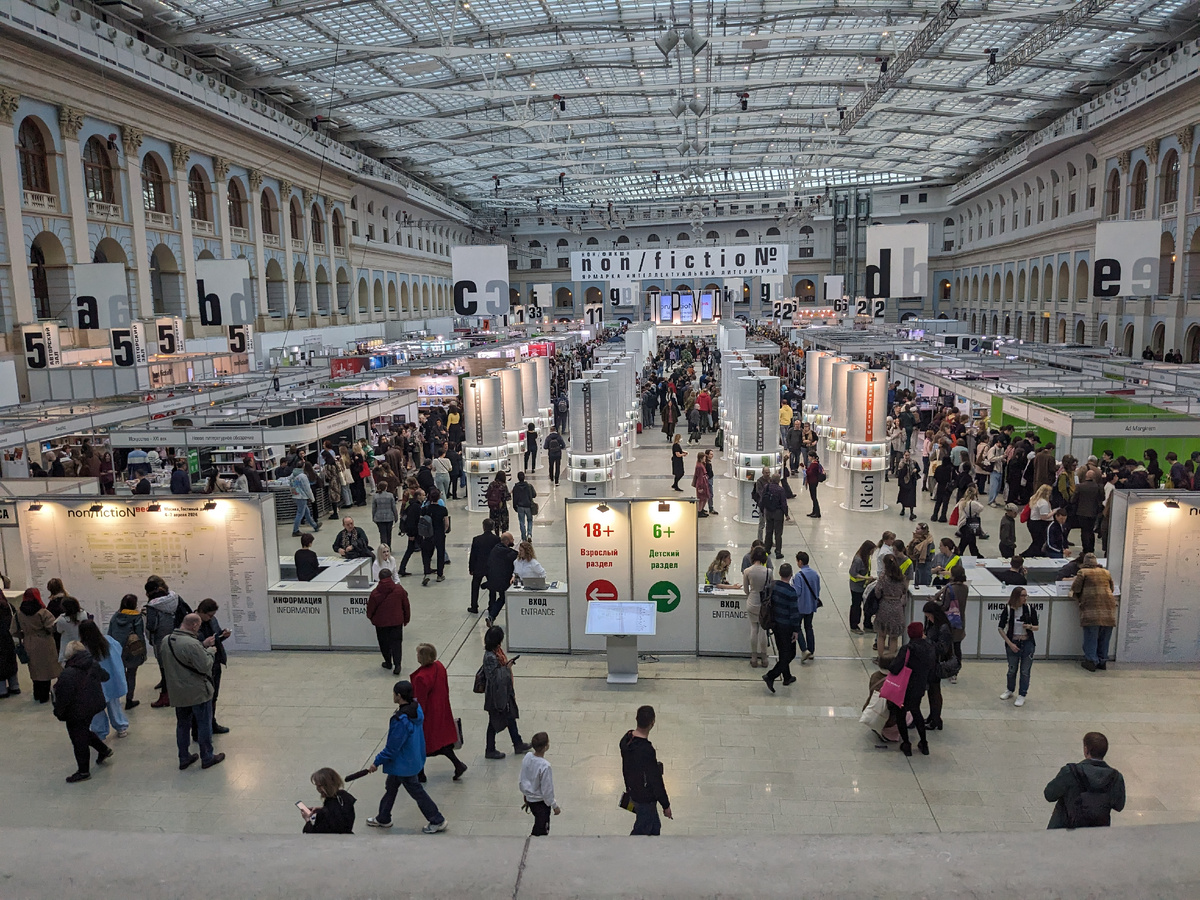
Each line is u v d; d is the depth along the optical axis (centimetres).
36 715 820
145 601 970
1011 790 655
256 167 3994
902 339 3253
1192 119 3177
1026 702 804
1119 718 768
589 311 4369
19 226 2503
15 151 2489
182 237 3378
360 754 729
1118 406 1656
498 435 1662
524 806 639
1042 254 4978
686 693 838
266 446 1677
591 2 3275
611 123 4881
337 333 4769
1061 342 4647
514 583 969
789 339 4144
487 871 118
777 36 2908
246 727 781
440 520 1197
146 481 1358
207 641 743
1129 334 3791
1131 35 3291
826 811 629
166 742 758
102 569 967
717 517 1585
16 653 895
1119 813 619
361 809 643
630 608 849
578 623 941
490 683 705
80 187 2780
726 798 647
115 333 2192
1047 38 2764
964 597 833
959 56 3503
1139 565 876
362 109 4375
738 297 4644
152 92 3064
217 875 118
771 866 119
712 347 4519
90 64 2706
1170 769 680
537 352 3303
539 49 2953
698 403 2412
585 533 925
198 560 962
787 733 752
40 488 1145
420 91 3497
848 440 1592
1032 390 1819
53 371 2233
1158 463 1440
